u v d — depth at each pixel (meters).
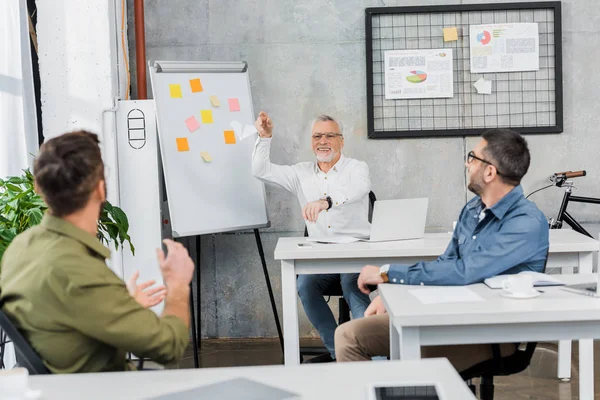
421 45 5.07
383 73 5.09
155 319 1.76
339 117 5.14
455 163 5.13
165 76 4.65
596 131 5.11
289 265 3.60
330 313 4.16
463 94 5.08
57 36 4.59
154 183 4.66
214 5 5.14
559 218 4.92
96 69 4.60
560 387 3.84
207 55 5.16
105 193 1.86
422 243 3.69
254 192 4.79
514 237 2.61
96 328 1.69
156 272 4.66
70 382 1.54
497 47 5.05
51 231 1.79
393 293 2.46
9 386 1.35
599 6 5.07
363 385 1.46
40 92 4.59
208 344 5.11
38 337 1.75
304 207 4.20
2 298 1.80
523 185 5.15
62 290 1.70
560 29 5.02
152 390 1.46
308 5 5.11
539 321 2.11
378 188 5.16
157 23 5.15
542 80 5.07
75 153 1.78
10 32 3.78
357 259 3.58
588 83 5.11
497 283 2.50
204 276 5.23
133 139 4.66
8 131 3.73
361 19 5.11
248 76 4.95
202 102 4.71
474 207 2.86
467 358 2.54
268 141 4.55
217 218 4.64
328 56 5.13
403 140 5.14
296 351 3.61
